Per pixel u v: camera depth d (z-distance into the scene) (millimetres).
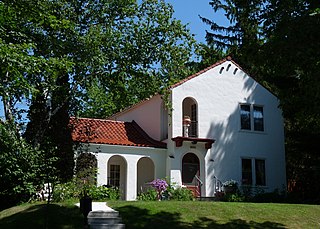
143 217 15820
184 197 22547
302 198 26266
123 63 22047
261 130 27719
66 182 17719
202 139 25000
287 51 12883
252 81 28031
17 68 12117
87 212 15164
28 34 17219
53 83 18625
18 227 14703
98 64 20672
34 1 14547
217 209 17391
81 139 19484
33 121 19375
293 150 29078
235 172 26094
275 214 17516
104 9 21969
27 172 17438
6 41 14367
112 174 26000
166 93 24578
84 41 19953
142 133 27312
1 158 17125
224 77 27156
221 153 25938
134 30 22406
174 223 15430
